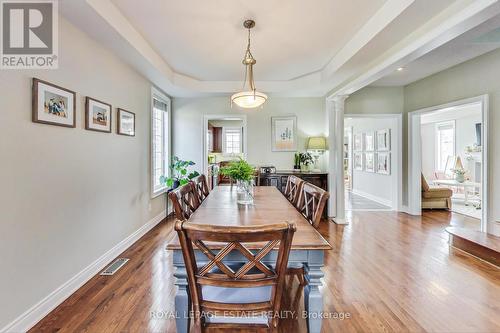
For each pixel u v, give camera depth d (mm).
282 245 1118
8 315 1629
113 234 2930
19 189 1720
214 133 9461
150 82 3986
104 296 2129
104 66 2729
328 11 2373
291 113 5133
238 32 2777
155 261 2824
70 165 2211
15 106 1697
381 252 3068
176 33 2812
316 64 3779
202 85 4559
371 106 5125
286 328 1750
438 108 4285
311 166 5117
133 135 3436
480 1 1773
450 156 7254
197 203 2611
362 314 1896
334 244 3342
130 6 2297
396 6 2125
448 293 2172
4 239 1615
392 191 5605
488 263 2742
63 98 2113
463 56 3604
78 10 2021
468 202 6039
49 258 1961
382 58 2889
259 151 5176
